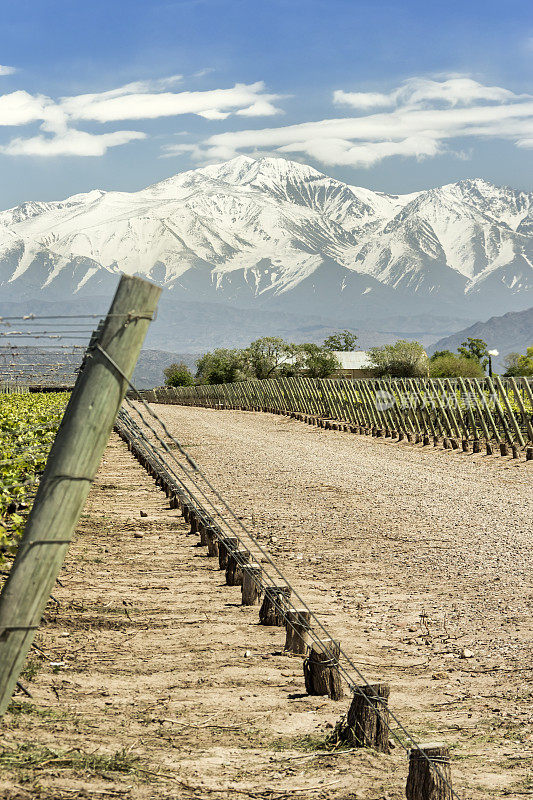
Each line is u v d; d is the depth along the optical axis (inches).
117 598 733.3
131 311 295.0
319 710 458.0
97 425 296.2
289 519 1250.6
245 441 2967.5
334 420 4003.4
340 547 1021.8
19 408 1796.3
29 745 354.9
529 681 521.0
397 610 714.8
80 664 523.5
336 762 376.8
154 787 327.0
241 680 511.5
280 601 662.5
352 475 1854.1
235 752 384.5
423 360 7278.5
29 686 461.1
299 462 2180.1
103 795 310.5
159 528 1164.5
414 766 335.9
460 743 413.4
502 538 1056.2
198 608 714.2
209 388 7672.2
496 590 782.5
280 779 353.7
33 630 297.4
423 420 2898.6
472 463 2059.5
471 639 624.1
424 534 1105.4
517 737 422.3
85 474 297.3
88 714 420.5
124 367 297.1
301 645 584.4
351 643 609.9
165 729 410.0
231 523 1213.1
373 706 405.1
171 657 558.3
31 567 294.2
